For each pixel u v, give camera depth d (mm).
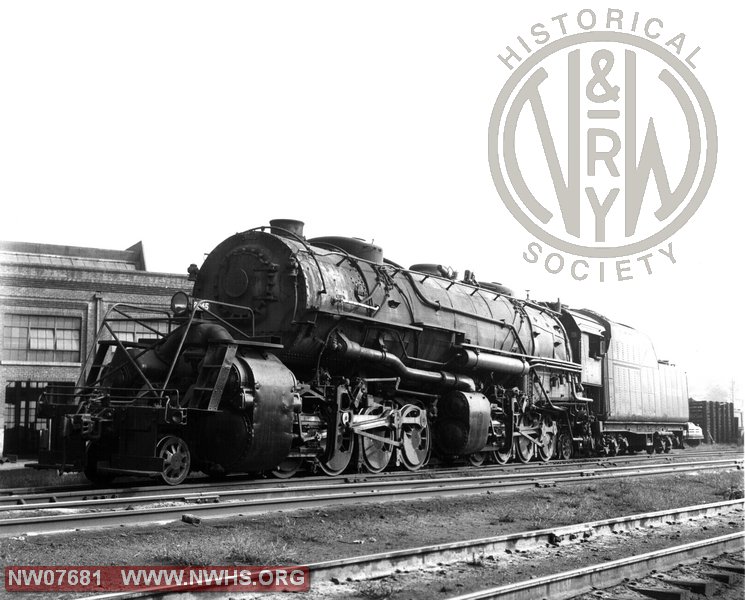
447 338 16750
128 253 30375
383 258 16312
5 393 23469
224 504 9219
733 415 45031
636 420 25531
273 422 11914
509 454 18594
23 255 27891
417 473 15109
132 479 13180
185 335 11602
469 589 6477
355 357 14117
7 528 7586
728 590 7207
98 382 12180
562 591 6555
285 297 13211
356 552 7699
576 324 22500
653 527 10156
